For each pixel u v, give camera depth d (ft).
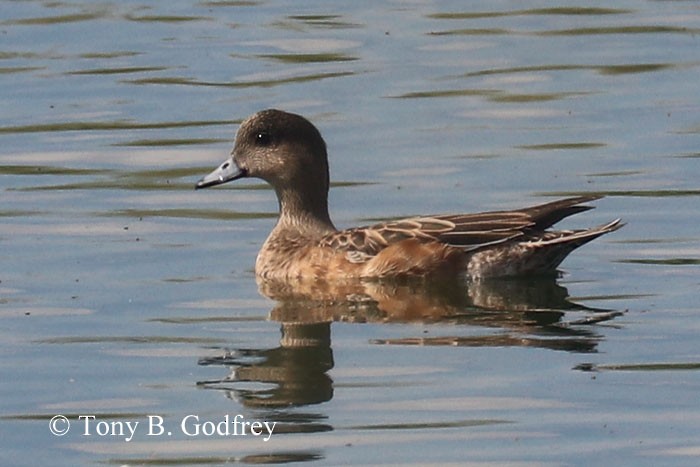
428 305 51.67
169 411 42.78
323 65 78.59
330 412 42.45
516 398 42.88
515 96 73.56
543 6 87.25
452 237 54.85
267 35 83.56
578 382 43.86
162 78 77.00
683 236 57.21
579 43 80.89
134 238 58.23
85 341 48.19
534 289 53.06
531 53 79.66
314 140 58.70
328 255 55.47
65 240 57.88
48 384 44.78
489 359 45.83
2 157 67.26
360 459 39.50
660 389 43.24
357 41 82.12
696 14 85.10
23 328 49.24
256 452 40.11
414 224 55.47
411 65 78.28
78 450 40.73
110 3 90.07
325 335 48.62
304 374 45.09
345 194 62.75
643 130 68.64
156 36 83.61
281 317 50.55
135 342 48.06
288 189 58.54
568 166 64.69
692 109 71.00
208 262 56.24
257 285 54.24
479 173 64.44
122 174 65.26
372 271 54.80
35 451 40.65
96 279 53.98
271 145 58.59
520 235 54.44
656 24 83.51
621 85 74.69
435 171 64.85
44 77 77.41
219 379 45.01
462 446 40.09
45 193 63.00
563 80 75.66
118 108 73.20
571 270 54.80
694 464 38.73
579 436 40.45
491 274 54.44
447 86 75.05
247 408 42.78
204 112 72.38
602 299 51.42
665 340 46.96
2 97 74.84
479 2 88.58
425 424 41.39
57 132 70.28
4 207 61.36
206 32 84.28
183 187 64.03
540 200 61.21
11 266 55.06
